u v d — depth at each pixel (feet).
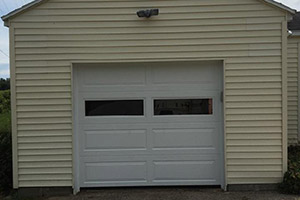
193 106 18.53
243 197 17.01
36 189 18.13
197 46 17.89
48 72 17.95
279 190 17.76
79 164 18.56
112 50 17.94
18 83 17.94
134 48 17.95
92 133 18.56
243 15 17.75
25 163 18.12
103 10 17.90
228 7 17.79
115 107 18.62
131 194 17.87
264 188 18.01
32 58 17.92
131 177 18.66
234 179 18.07
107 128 18.57
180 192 18.04
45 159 18.11
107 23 17.92
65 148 18.12
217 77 18.33
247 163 18.01
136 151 18.62
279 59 17.72
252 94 17.85
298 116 26.71
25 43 17.89
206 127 18.49
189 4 17.84
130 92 18.47
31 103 17.97
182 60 17.92
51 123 18.04
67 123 18.07
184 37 17.89
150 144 18.62
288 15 17.63
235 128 17.98
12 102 17.95
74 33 17.90
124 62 18.02
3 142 19.67
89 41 17.93
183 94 18.43
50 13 17.87
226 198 16.90
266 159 17.97
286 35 17.60
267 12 17.70
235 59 17.83
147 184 18.66
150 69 18.45
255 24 17.72
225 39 17.84
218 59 17.87
